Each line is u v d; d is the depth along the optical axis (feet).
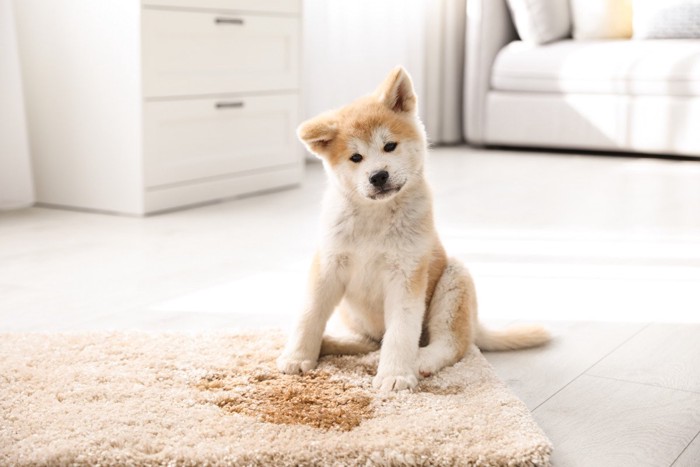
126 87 9.59
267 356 5.29
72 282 7.21
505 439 4.04
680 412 4.59
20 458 3.85
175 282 7.23
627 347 5.67
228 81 10.68
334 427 4.22
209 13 10.22
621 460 4.03
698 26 14.55
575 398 4.79
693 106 13.85
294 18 11.60
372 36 15.25
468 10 16.07
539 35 15.53
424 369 4.92
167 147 10.03
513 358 5.47
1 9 9.55
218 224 9.53
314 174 13.41
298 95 11.92
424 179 5.17
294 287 7.08
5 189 10.04
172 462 3.84
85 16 9.66
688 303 6.67
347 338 5.54
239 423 4.25
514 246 8.57
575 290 7.06
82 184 10.17
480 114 16.19
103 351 5.34
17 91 9.84
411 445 3.96
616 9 15.37
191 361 5.18
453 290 5.25
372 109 5.01
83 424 4.22
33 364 5.10
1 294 6.85
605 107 14.64
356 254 5.03
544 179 12.62
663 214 10.05
